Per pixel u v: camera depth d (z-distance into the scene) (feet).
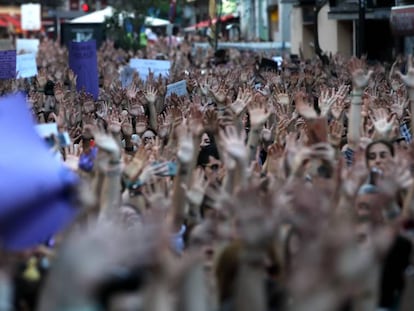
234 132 34.47
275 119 53.47
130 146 51.39
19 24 279.08
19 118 32.42
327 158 34.81
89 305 23.73
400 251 28.99
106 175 34.14
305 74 83.10
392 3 119.44
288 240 28.07
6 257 26.30
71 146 44.37
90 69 87.81
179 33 248.93
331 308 23.63
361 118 47.01
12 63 83.20
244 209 26.53
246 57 126.31
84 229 29.94
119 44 182.39
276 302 27.17
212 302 28.76
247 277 25.88
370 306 24.89
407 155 36.42
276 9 219.20
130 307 24.31
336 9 138.21
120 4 185.98
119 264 24.27
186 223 34.32
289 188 30.58
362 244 29.66
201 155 42.78
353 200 31.83
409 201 31.71
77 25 155.43
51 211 30.48
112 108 63.98
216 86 67.05
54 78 87.76
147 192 35.65
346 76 80.69
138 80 81.82
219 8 176.76
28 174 30.40
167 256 24.70
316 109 62.39
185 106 59.16
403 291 28.71
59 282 23.81
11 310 25.76
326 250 23.75
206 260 30.14
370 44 139.85
